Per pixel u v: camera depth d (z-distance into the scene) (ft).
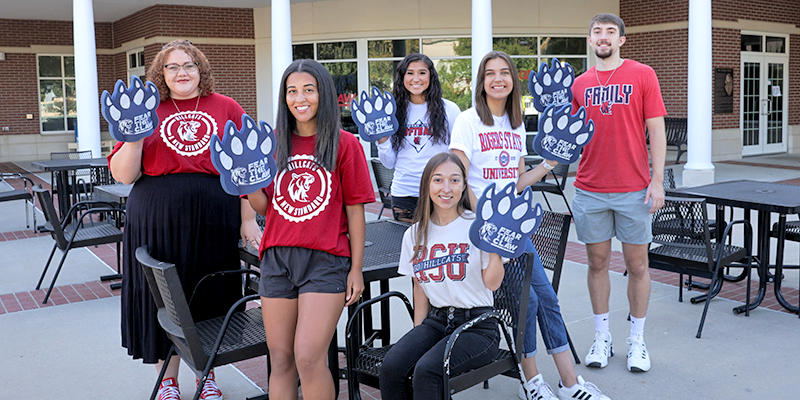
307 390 8.20
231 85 51.42
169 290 8.23
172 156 9.76
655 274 18.34
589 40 11.47
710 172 32.76
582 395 10.14
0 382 11.75
